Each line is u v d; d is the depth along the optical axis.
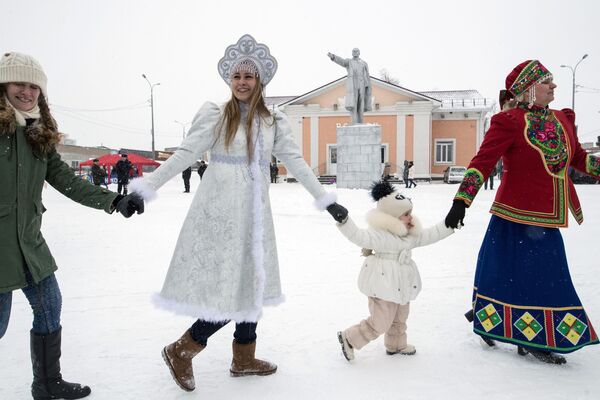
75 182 2.62
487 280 3.15
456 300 4.39
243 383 2.77
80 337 3.47
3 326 2.38
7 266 2.27
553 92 3.10
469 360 3.07
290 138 2.97
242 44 2.82
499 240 3.14
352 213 11.45
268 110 2.92
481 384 2.73
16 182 2.29
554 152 3.02
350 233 2.96
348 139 20.81
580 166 3.34
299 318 3.88
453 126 35.50
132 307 4.19
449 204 13.97
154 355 3.16
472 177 3.03
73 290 4.72
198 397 2.60
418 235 3.09
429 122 33.59
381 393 2.63
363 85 21.20
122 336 3.50
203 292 2.61
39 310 2.50
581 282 4.91
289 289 4.75
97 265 5.87
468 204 3.03
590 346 3.36
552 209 3.01
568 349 2.92
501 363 3.03
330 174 34.75
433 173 35.84
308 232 8.60
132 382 2.77
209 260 2.63
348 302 4.31
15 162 2.30
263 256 2.70
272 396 2.61
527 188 3.04
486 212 11.78
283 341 3.41
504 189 3.14
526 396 2.58
